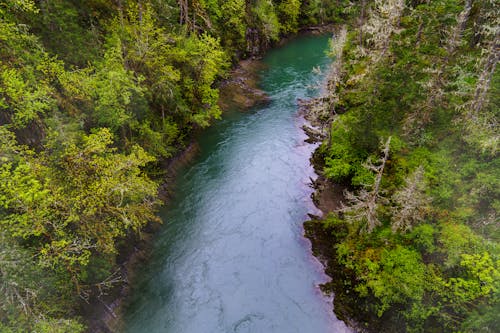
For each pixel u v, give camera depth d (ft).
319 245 82.69
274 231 87.51
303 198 98.02
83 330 59.16
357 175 93.66
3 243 45.60
